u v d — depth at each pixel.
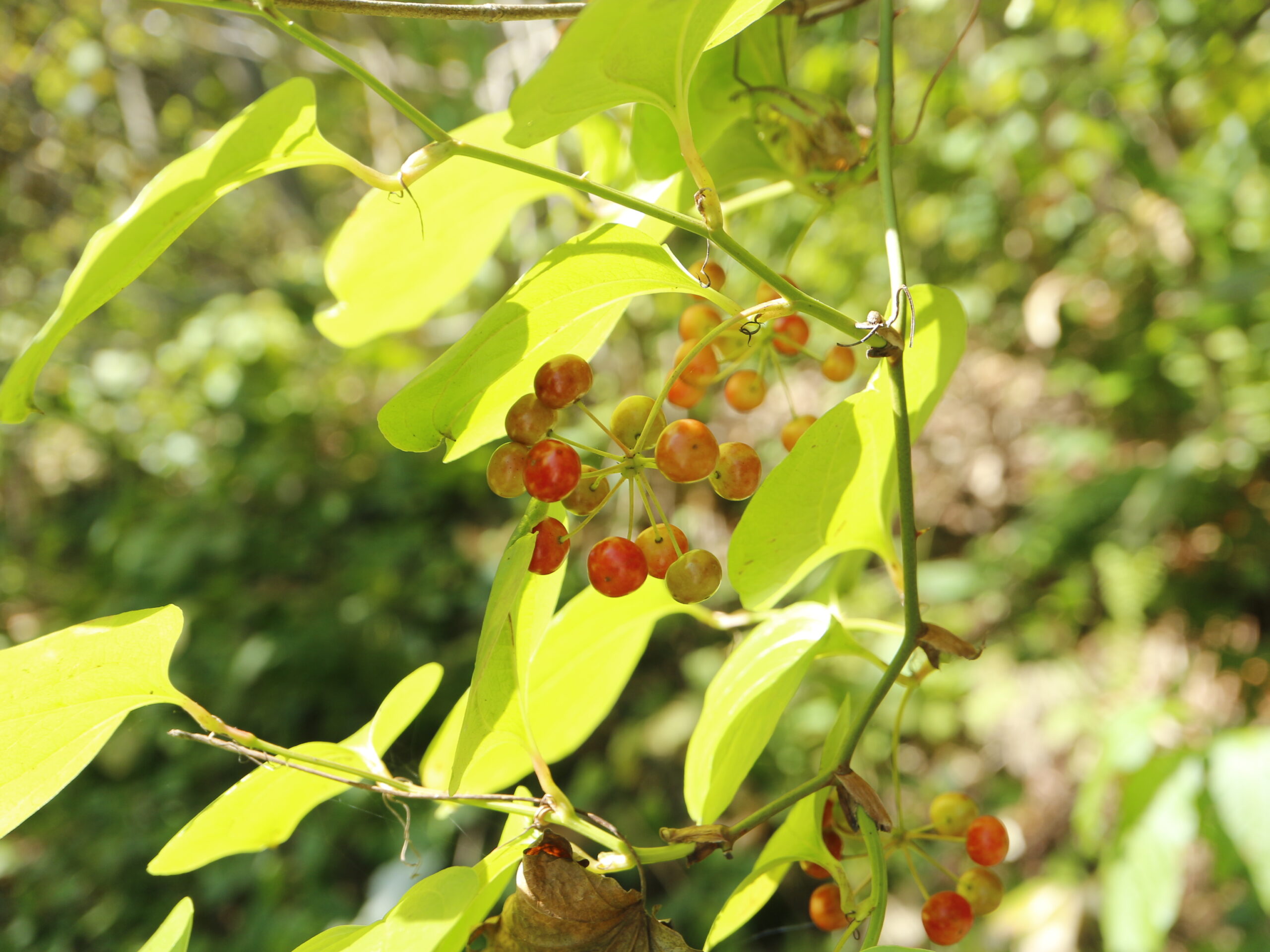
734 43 1.12
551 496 0.74
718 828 0.85
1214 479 3.80
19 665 0.78
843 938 0.86
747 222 4.34
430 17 0.83
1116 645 3.89
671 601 1.12
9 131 5.32
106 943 3.53
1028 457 4.59
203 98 6.16
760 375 1.08
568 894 0.81
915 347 0.98
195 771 4.02
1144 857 1.76
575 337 0.84
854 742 0.89
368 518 5.23
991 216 4.16
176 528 5.10
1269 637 3.74
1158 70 3.69
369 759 0.95
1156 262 4.20
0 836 0.90
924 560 4.64
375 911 3.07
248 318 5.68
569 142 2.06
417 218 1.17
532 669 1.10
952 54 1.16
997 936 3.12
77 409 5.86
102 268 0.67
